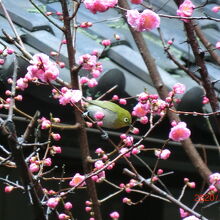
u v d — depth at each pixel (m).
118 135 7.13
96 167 5.41
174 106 6.58
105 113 5.69
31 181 4.28
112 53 7.74
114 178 8.10
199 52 5.83
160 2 9.76
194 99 6.98
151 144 7.27
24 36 7.65
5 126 4.09
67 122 7.03
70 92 5.05
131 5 9.13
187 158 7.42
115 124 5.70
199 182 8.05
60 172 7.89
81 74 7.00
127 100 7.10
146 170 7.86
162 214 8.55
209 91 5.85
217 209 8.75
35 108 6.90
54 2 8.98
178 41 8.71
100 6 5.11
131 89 7.26
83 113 5.11
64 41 6.10
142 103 5.39
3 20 8.08
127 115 5.70
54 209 4.79
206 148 7.35
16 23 7.98
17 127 6.89
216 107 5.82
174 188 8.14
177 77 7.86
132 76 7.54
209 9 9.63
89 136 7.05
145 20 5.05
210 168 7.68
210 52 6.67
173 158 7.39
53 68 4.90
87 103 5.77
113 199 8.78
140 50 6.48
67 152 7.38
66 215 5.55
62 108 6.92
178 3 5.99
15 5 8.52
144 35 8.90
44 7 8.77
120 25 8.90
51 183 8.42
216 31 9.30
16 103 6.85
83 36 8.22
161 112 5.46
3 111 6.92
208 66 8.30
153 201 8.56
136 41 6.50
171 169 7.70
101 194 8.81
